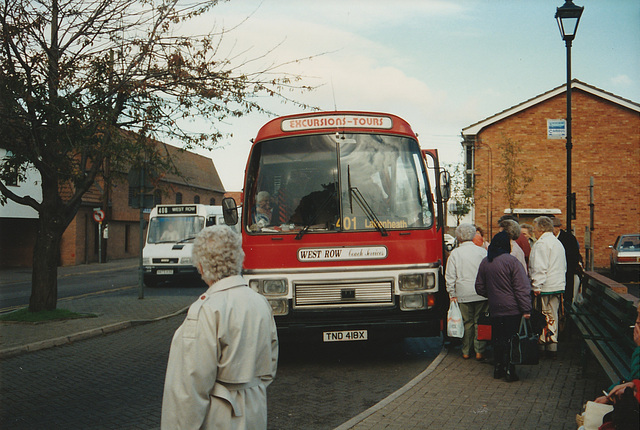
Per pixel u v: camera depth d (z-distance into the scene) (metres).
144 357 9.09
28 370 8.21
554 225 9.41
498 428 5.10
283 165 8.13
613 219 33.19
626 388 3.05
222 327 2.65
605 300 6.89
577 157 33.50
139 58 12.00
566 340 9.52
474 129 33.97
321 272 7.77
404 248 7.84
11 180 12.26
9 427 5.67
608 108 33.28
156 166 12.15
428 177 8.19
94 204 36.78
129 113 12.32
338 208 7.93
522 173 31.41
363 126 8.27
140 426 5.69
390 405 5.86
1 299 18.41
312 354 9.12
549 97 33.44
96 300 16.09
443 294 8.25
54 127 10.86
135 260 40.78
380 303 7.77
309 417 5.84
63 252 34.94
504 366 6.89
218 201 61.16
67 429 5.60
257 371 2.79
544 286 7.80
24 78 11.20
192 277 21.23
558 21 11.82
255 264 7.82
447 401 5.98
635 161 33.12
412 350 9.36
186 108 12.14
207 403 2.62
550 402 5.89
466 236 8.12
